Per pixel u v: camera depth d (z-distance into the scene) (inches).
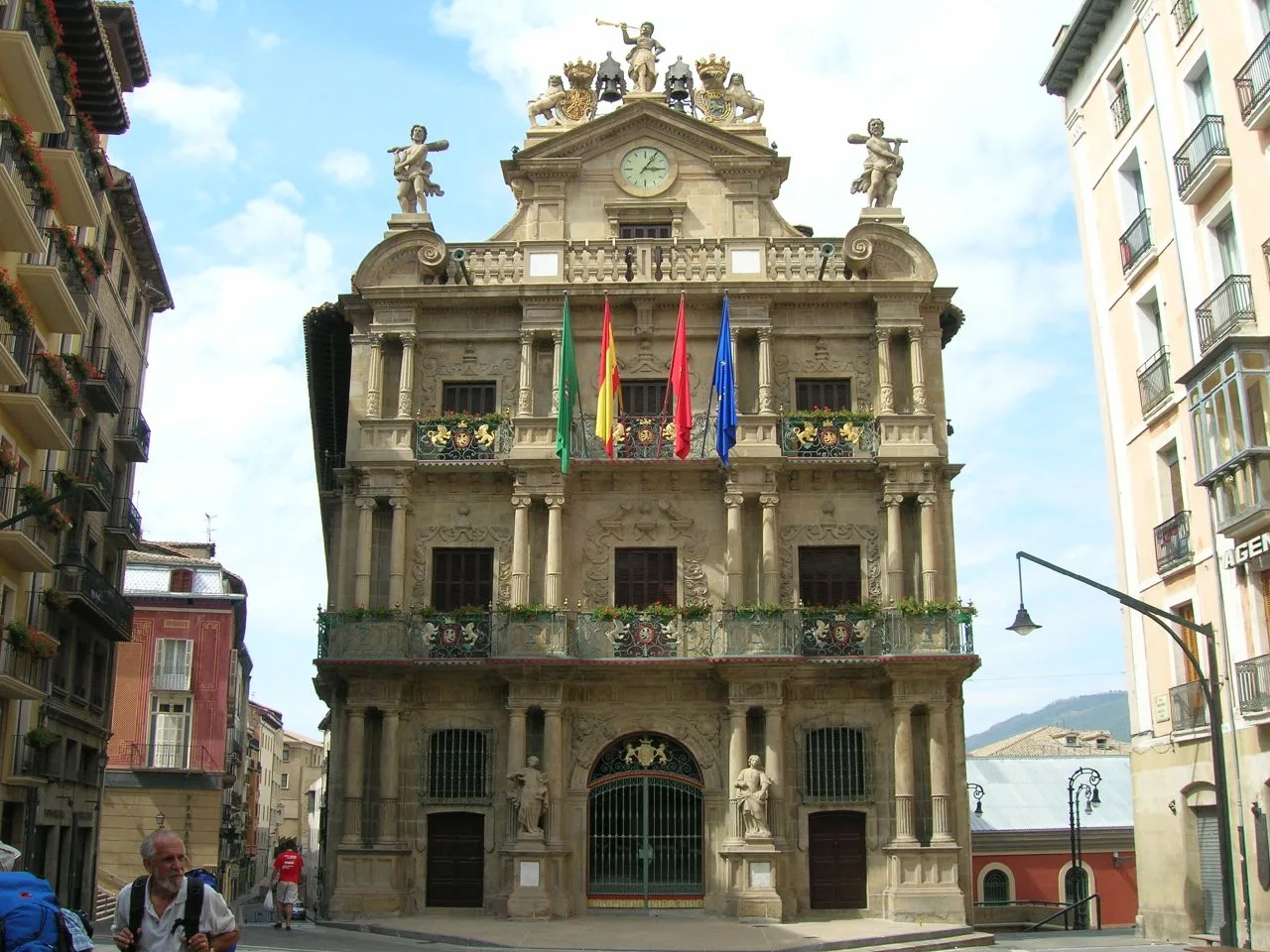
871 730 1267.2
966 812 1253.7
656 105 1423.5
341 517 1353.3
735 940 1032.8
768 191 1438.2
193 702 2085.4
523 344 1353.3
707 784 1257.4
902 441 1312.7
